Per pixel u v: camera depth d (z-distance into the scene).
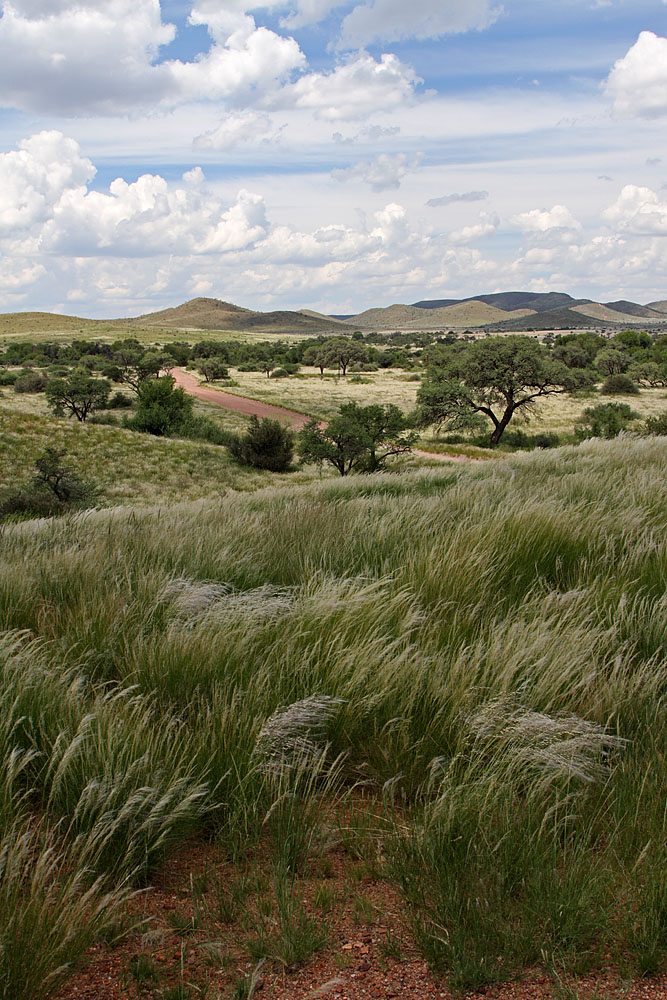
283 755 2.51
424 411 58.91
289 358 160.88
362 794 2.63
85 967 1.81
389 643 3.39
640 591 4.03
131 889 2.09
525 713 2.63
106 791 2.23
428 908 1.95
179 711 2.97
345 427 44.84
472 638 3.46
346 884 2.11
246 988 1.70
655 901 1.87
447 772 2.40
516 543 5.08
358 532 5.91
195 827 2.38
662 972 1.78
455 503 7.11
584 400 85.56
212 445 56.72
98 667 3.45
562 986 1.71
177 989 1.68
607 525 5.52
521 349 57.41
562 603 3.84
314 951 1.85
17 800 2.36
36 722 2.72
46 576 4.72
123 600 4.10
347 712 2.83
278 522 6.57
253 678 3.03
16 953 1.67
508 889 1.97
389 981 1.75
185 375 135.75
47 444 48.19
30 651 3.27
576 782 2.45
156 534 5.96
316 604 3.77
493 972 1.74
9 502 27.16
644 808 2.30
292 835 2.24
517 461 13.63
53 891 1.95
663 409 72.81
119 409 78.62
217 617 3.68
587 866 2.05
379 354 159.00
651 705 2.85
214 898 2.07
